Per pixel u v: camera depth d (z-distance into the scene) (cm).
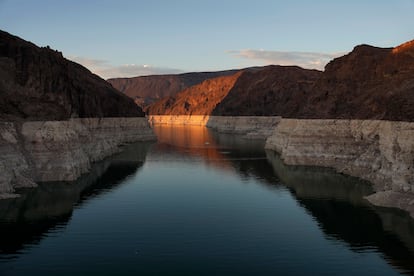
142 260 2692
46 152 5084
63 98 6806
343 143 6494
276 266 2616
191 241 3055
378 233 3262
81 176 5559
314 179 5566
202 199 4419
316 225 3472
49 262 2648
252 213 3853
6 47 6175
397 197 4100
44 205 4031
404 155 4166
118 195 4559
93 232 3241
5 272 2498
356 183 5262
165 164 7069
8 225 3397
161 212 3859
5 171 4438
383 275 2498
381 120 5797
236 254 2808
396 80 6306
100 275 2467
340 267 2612
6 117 5009
